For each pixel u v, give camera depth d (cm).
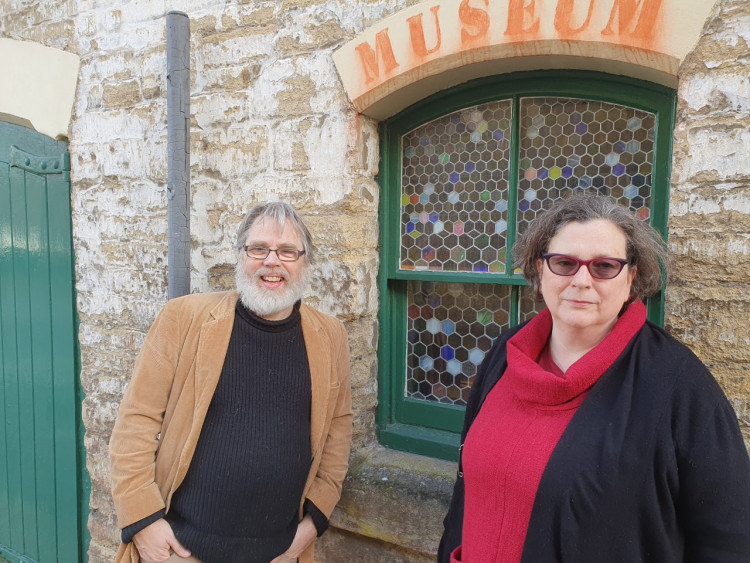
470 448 127
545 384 116
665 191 169
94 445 275
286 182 211
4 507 327
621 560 104
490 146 198
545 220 124
